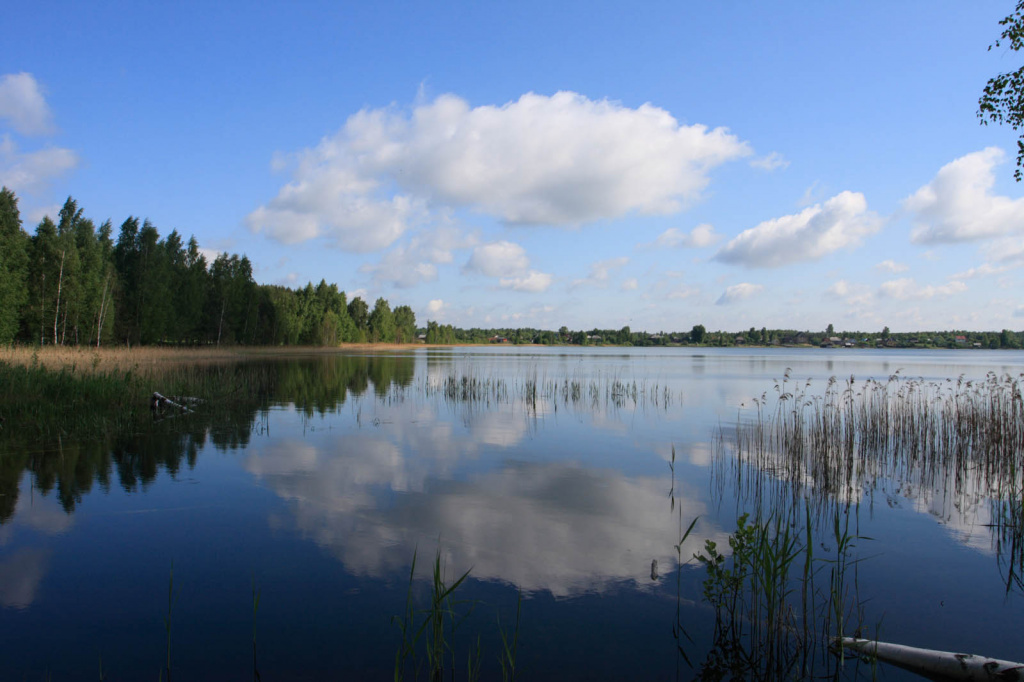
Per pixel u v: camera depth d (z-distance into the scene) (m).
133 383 19.42
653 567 6.94
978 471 12.34
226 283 64.50
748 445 14.57
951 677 4.85
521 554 7.38
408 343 137.25
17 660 4.89
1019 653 5.34
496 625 5.65
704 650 5.27
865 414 15.59
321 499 9.55
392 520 8.56
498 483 10.75
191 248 64.62
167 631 5.34
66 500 9.24
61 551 7.23
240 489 10.04
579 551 7.51
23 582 6.37
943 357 91.94
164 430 15.40
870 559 7.54
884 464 13.09
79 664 4.86
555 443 14.80
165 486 10.15
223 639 5.29
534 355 85.88
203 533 7.90
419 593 6.26
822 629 5.74
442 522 8.52
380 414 19.52
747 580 6.67
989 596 6.48
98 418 15.84
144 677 4.69
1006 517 9.30
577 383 31.66
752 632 5.60
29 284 41.03
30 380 16.45
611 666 5.00
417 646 5.25
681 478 11.34
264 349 69.12
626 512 9.13
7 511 8.66
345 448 13.70
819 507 9.74
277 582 6.46
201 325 62.62
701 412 20.94
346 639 5.33
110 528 8.05
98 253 47.09
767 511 9.34
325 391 26.52
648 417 19.59
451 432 16.20
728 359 74.75
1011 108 10.82
